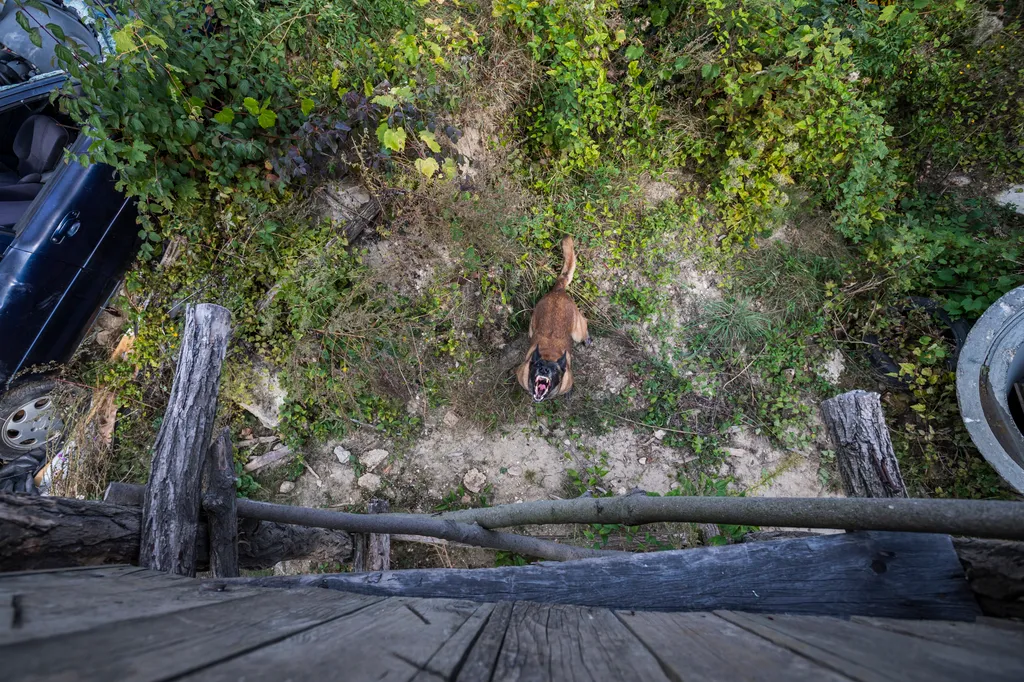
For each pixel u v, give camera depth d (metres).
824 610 1.54
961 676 0.74
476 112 5.30
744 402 5.45
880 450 2.41
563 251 5.34
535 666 0.90
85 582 1.21
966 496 5.00
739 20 5.04
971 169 5.82
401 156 4.89
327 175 4.81
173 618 0.90
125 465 4.84
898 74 5.70
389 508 4.99
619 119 5.52
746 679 0.76
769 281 5.61
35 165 4.62
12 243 4.10
